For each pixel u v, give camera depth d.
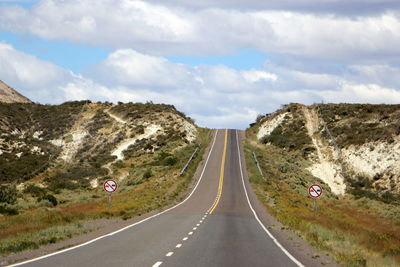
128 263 13.32
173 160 78.56
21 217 28.86
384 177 70.62
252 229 25.88
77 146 99.81
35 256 14.53
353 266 14.38
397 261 16.59
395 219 44.03
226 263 13.90
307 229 25.56
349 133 88.88
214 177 67.62
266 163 80.44
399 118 88.44
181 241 19.27
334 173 76.31
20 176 75.31
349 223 34.41
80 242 18.38
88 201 50.34
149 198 47.75
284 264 14.18
